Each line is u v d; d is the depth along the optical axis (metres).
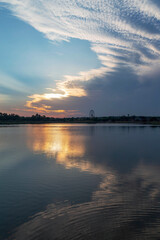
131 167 17.06
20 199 10.16
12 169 16.56
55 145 33.25
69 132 74.94
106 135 57.41
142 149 28.14
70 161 19.72
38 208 9.11
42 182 13.02
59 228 7.44
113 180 13.29
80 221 7.88
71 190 11.42
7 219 8.14
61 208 9.06
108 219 8.00
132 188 11.61
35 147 30.67
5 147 30.58
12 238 6.87
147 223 7.68
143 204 9.33
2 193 11.05
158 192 10.91
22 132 74.44
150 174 14.72
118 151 26.25
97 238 6.82
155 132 71.44
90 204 9.43
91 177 14.09
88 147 30.59
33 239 6.82
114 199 9.98
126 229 7.29
